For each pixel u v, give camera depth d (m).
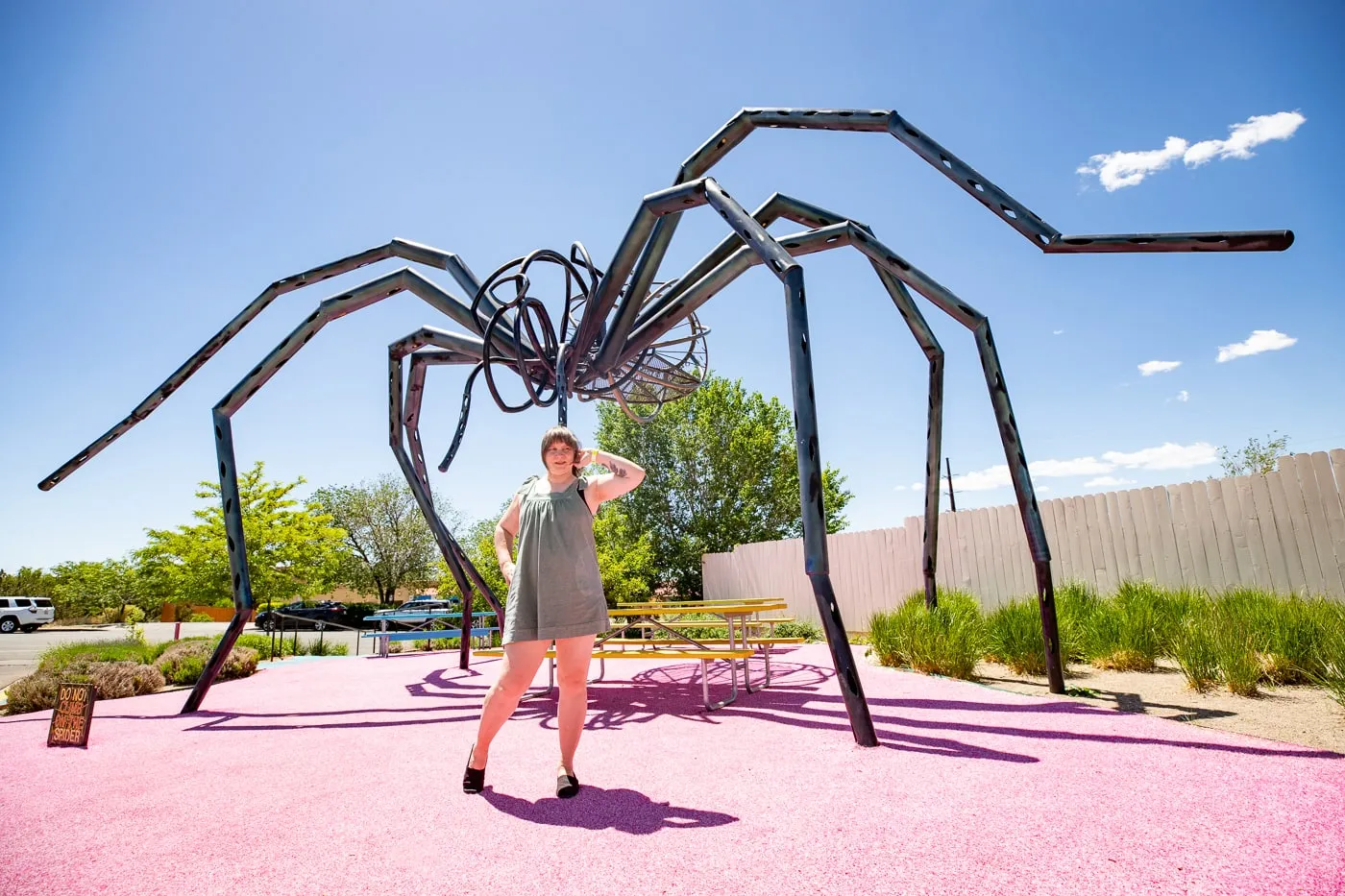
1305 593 5.90
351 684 5.68
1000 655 5.25
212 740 3.52
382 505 30.70
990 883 1.52
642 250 4.59
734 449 23.20
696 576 22.80
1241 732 2.91
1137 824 1.82
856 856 1.69
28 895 1.64
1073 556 7.96
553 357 5.45
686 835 1.88
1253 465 22.45
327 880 1.69
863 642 8.44
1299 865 1.53
